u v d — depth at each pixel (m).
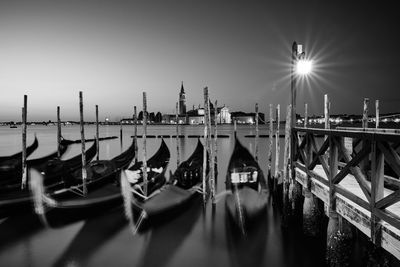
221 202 12.40
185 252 8.38
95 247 8.65
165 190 11.10
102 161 14.05
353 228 7.68
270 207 11.74
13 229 9.79
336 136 5.67
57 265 7.76
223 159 25.94
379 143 4.21
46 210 10.69
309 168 7.70
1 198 10.38
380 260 5.40
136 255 8.24
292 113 9.36
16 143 42.06
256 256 8.14
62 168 13.52
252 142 43.22
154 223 10.13
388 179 6.27
